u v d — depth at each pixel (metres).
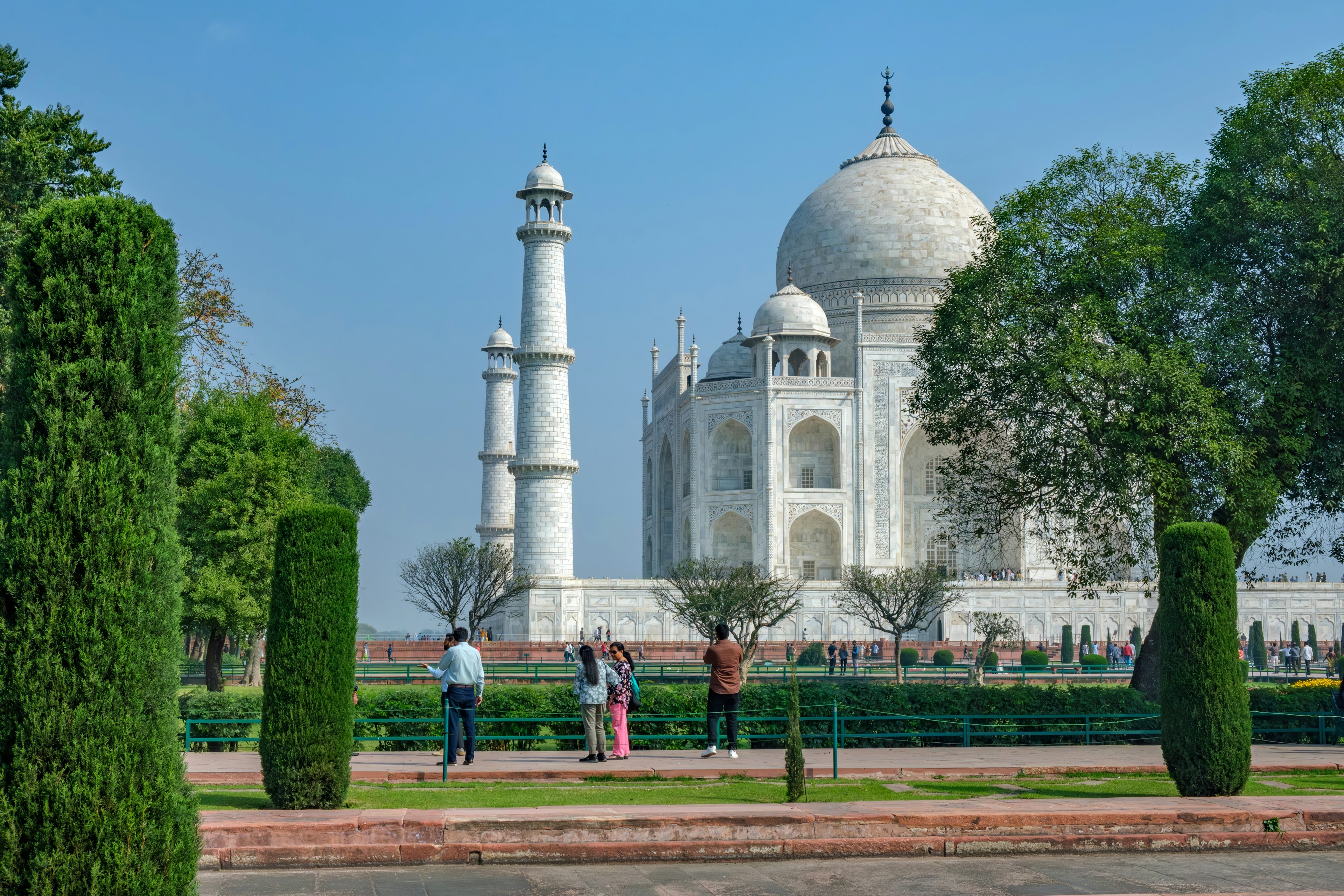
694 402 112.62
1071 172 43.22
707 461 111.56
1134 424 39.16
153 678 14.09
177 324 15.14
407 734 32.88
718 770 28.27
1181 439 38.03
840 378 110.81
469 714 29.17
